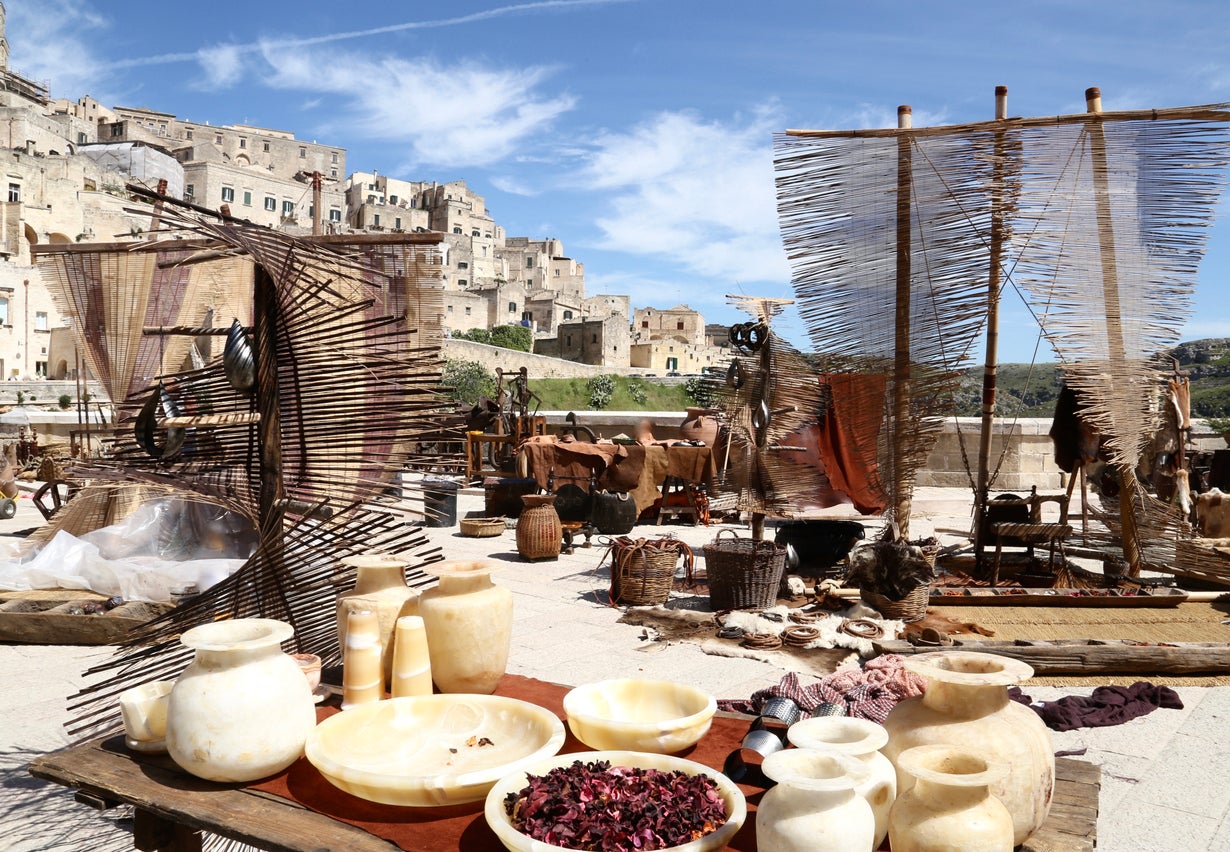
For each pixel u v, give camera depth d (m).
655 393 84.75
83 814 3.36
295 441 3.45
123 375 6.68
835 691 3.82
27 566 6.70
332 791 2.24
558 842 1.78
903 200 6.47
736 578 6.64
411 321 3.80
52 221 62.31
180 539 7.12
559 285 127.31
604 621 6.54
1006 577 7.85
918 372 6.49
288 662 2.36
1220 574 7.48
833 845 1.68
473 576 2.82
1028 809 1.94
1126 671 5.27
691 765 2.11
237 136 109.44
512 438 13.82
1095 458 7.94
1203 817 3.41
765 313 7.01
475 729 2.49
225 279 6.84
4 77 82.81
